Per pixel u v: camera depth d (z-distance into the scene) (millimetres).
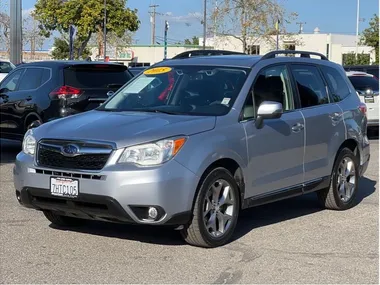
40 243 6031
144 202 5344
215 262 5492
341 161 7625
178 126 5688
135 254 5695
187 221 5602
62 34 43281
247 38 32719
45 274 5133
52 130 5914
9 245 5949
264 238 6332
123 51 54219
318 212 7598
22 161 5910
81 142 5562
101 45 46531
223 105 6266
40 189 5719
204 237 5742
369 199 8422
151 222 5418
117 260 5520
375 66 18938
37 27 48188
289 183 6777
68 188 5539
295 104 7012
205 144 5699
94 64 11078
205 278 5082
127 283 4941
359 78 15836
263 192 6441
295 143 6793
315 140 7121
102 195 5379
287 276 5168
